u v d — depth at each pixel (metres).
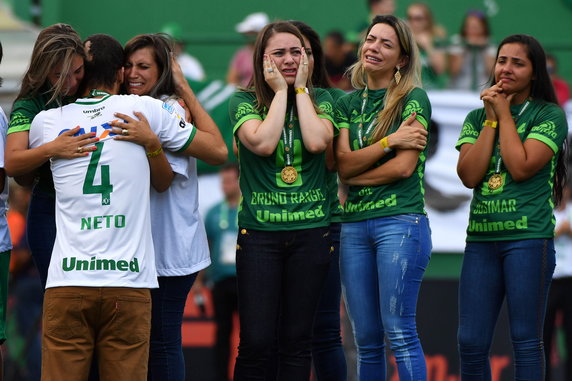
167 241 17.06
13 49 30.39
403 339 16.83
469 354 17.64
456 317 28.16
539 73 17.69
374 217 17.08
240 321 16.88
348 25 38.25
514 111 17.88
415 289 17.00
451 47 31.44
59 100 16.50
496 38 38.69
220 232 26.89
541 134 17.30
